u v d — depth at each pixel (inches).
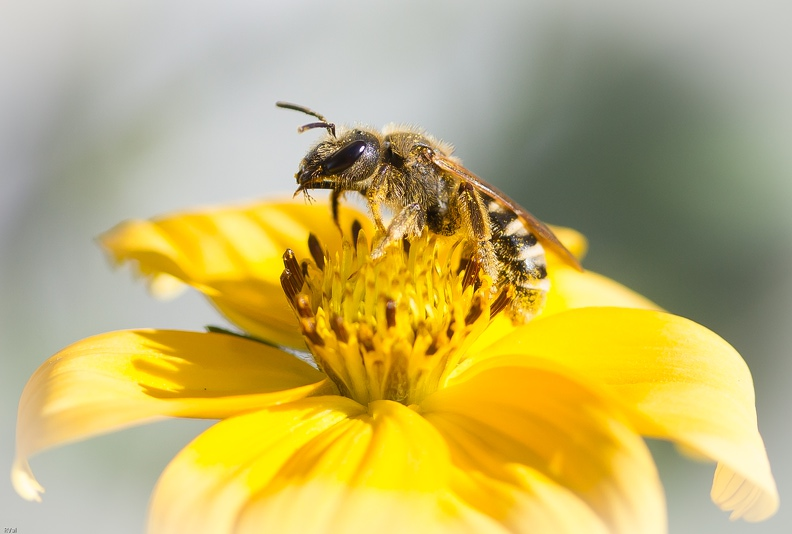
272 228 4.2
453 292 3.8
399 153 3.9
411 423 3.6
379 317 3.7
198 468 3.4
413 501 3.4
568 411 3.5
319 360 3.7
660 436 3.5
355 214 4.2
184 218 4.2
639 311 3.9
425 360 3.7
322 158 3.9
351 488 3.4
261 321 3.9
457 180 3.9
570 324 3.9
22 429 3.5
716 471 3.6
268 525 3.4
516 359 3.6
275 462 3.5
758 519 3.5
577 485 3.4
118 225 4.2
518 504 3.4
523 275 3.9
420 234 3.8
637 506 3.4
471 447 3.5
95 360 3.7
